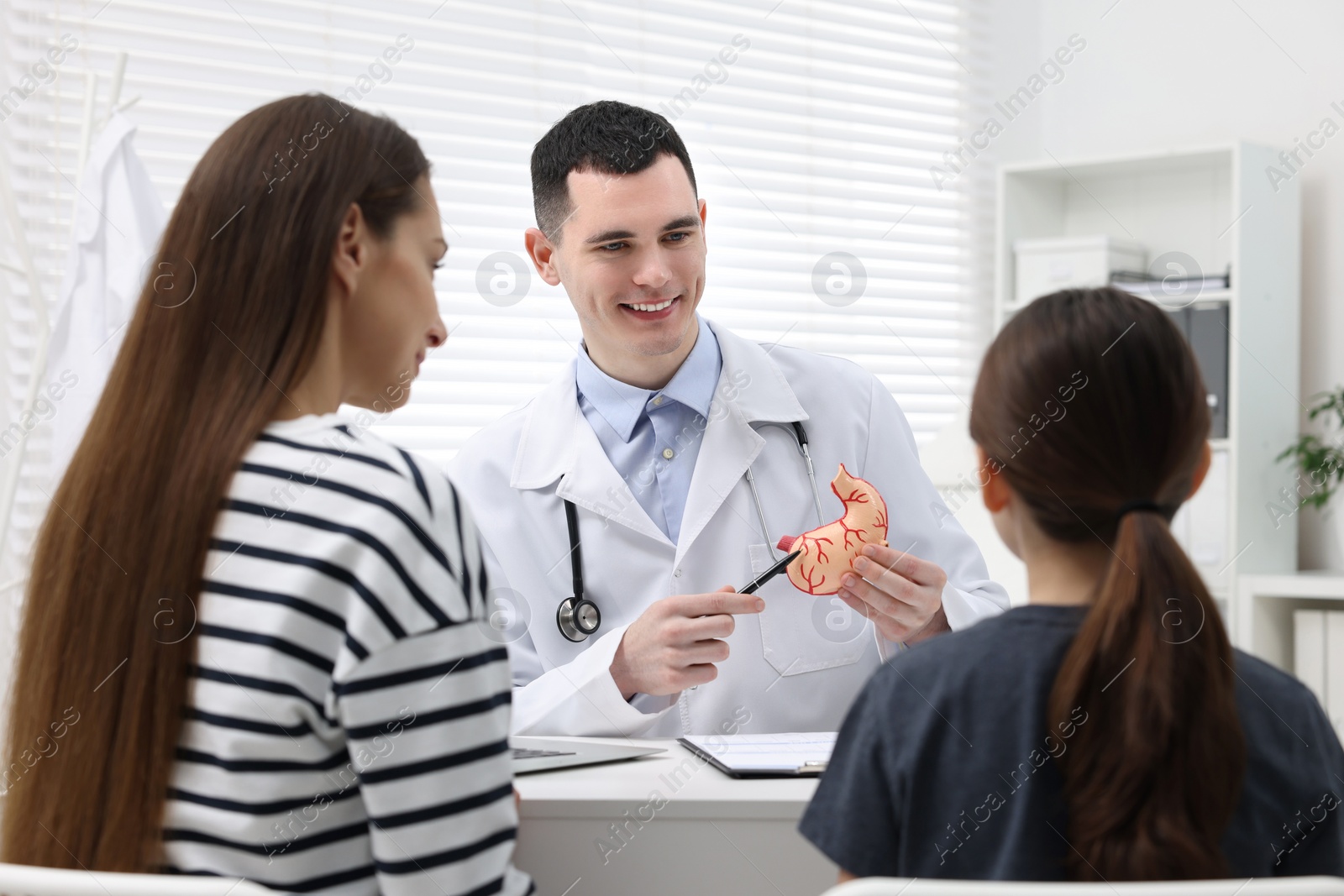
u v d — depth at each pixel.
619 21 2.67
